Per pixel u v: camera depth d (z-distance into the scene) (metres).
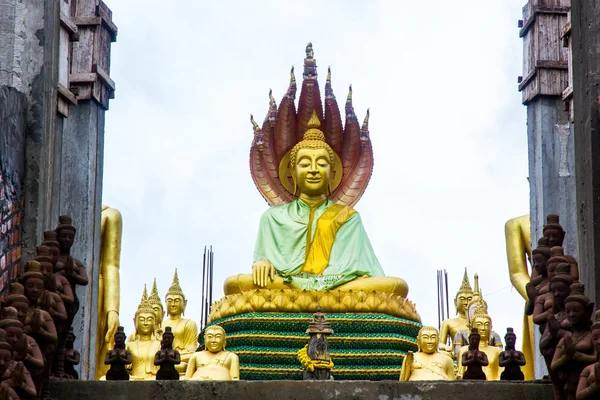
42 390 19.34
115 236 29.52
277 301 29.00
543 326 19.88
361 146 32.81
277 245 31.05
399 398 19.61
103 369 28.64
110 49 29.67
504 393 19.61
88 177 28.03
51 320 19.36
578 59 23.36
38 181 23.58
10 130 22.97
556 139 28.39
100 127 29.02
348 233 31.27
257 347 28.81
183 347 30.05
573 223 27.94
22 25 24.19
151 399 19.62
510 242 29.34
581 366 18.19
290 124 32.56
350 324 28.91
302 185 31.77
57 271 20.47
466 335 29.97
